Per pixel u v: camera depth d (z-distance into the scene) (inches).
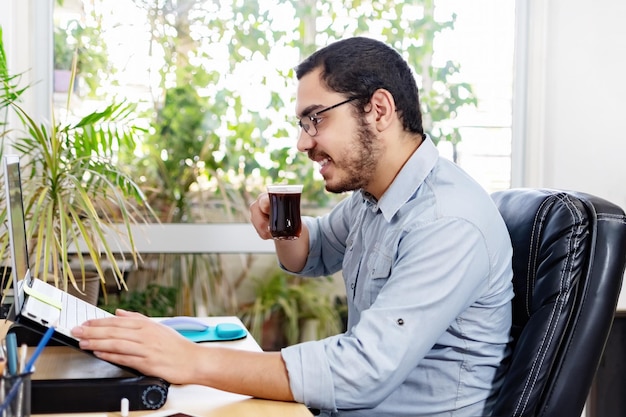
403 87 62.8
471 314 61.4
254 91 123.8
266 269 125.2
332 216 82.4
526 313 63.4
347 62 61.0
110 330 53.9
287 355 55.1
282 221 71.3
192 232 122.6
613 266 59.4
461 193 61.1
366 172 63.1
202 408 53.1
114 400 51.2
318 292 126.3
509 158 130.5
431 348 60.9
